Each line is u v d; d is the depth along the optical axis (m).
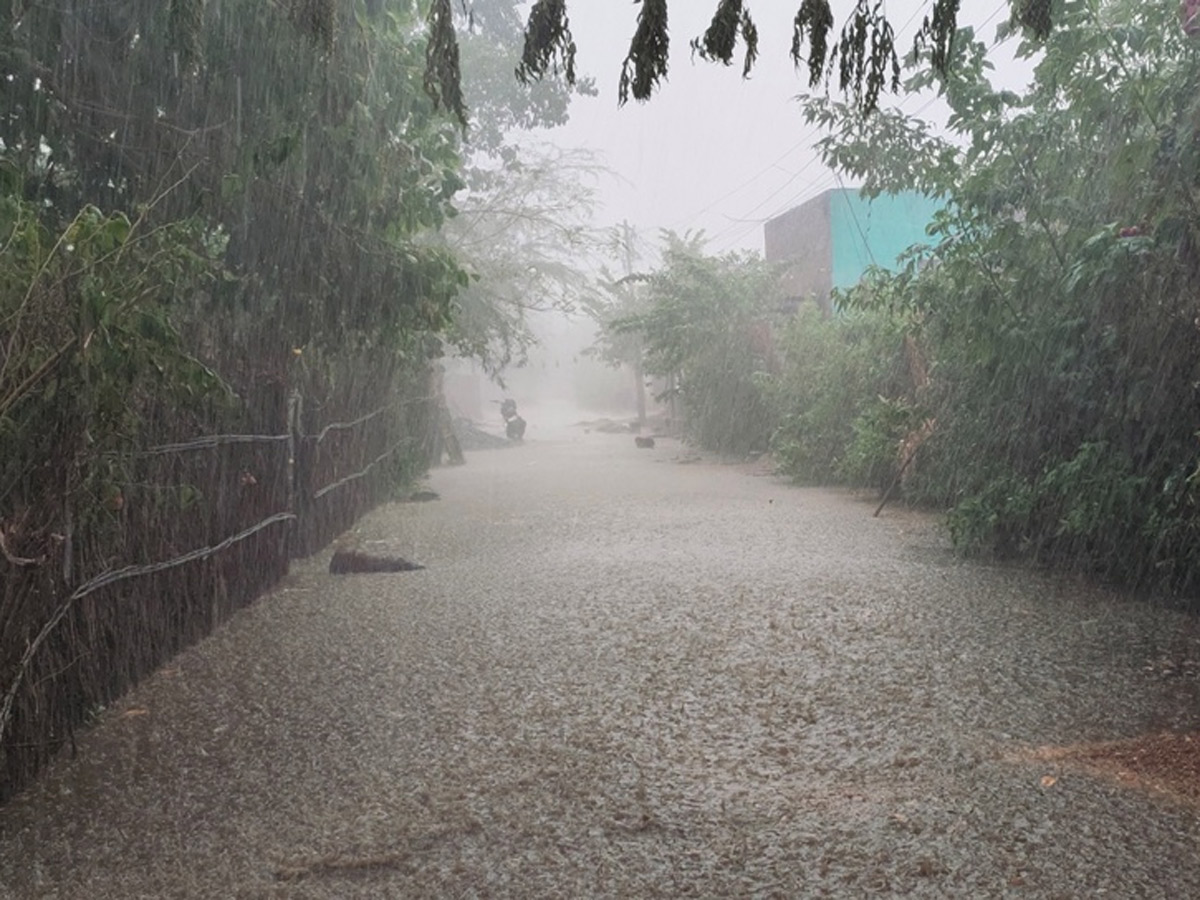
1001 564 9.41
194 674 6.37
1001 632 7.03
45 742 4.89
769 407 22.97
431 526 12.98
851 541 10.94
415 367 16.53
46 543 4.77
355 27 7.38
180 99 6.99
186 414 6.84
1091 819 4.09
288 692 5.96
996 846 3.88
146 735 5.30
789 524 12.32
